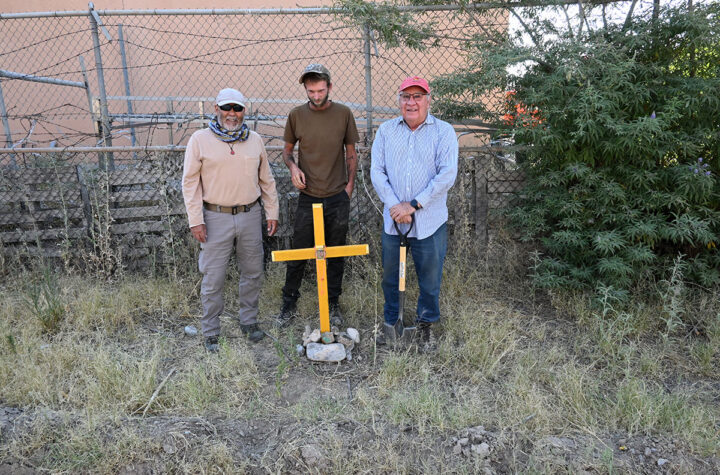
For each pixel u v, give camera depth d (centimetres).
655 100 399
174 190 477
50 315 391
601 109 379
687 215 379
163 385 318
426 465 260
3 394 308
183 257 479
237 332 391
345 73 741
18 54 881
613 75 369
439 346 360
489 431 279
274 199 379
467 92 453
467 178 470
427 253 335
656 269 409
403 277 338
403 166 331
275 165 509
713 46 380
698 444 266
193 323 412
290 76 821
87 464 260
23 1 864
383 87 705
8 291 457
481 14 446
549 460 258
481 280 458
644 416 283
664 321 388
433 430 280
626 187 400
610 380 324
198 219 340
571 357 351
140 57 872
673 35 387
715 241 400
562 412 294
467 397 307
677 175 378
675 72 397
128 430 277
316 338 360
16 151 462
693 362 346
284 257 351
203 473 256
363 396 305
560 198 409
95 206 479
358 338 373
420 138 330
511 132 408
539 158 426
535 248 470
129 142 835
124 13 473
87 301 416
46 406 290
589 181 388
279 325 398
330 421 287
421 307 363
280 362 345
